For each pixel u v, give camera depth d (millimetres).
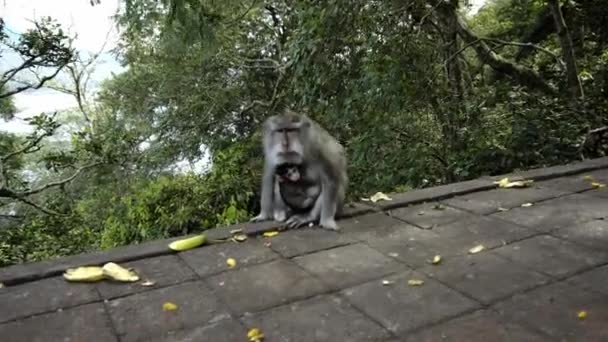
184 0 4004
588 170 3246
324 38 4008
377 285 1841
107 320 1667
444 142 4598
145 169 6949
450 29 4945
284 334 1564
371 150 4344
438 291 1782
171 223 3840
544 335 1506
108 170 6574
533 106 4469
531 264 1955
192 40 4344
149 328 1617
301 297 1776
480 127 4461
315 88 4219
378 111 4141
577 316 1593
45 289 1873
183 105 7418
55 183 5645
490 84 6039
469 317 1618
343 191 2547
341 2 3861
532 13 6832
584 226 2303
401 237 2275
